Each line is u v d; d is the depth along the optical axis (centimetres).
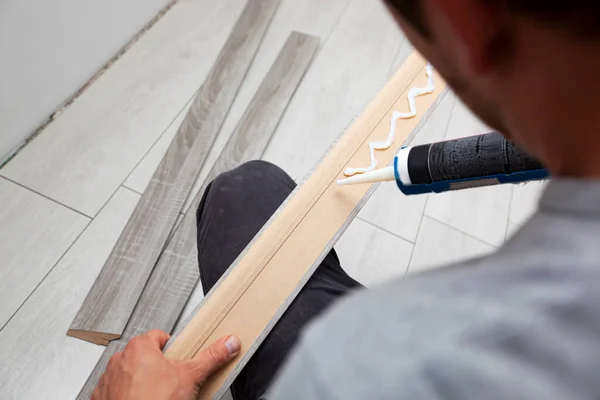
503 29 15
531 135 18
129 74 126
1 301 98
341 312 19
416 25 18
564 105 16
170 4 138
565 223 16
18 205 107
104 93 123
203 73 129
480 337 15
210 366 55
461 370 15
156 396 52
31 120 113
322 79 130
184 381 54
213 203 77
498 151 47
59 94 117
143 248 102
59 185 110
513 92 17
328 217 66
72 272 102
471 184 52
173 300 98
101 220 108
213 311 60
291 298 61
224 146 118
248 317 60
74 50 115
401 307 18
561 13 14
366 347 17
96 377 91
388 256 111
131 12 126
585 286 15
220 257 71
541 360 14
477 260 18
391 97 75
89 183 112
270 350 59
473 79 18
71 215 108
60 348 95
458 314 16
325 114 126
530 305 15
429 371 15
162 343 59
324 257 64
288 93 125
